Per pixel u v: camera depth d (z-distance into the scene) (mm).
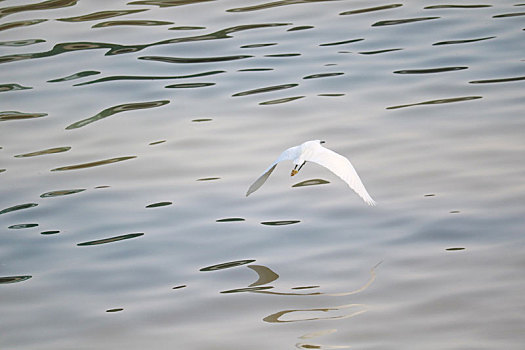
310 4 26656
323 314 13484
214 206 16984
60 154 19438
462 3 26000
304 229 15977
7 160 19297
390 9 25875
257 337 13023
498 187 16672
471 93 20641
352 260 14898
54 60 23875
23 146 19906
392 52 23031
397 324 13086
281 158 10188
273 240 15719
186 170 18375
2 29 25953
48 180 18359
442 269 14406
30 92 22312
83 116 21094
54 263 15531
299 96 21156
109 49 24312
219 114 20703
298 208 16719
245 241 15750
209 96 21578
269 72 22469
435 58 22469
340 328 13109
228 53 23641
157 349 12922
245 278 14617
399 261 14758
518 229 15312
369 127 19484
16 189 18078
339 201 16875
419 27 24359
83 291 14664
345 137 19094
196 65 23188
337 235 15711
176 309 13930
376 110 20250
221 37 24625
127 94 21969
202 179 17969
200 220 16531
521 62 21844
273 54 23438
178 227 16359
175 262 15281
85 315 13992
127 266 15266
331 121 19859
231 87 21938
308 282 14375
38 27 26000
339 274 14531
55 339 13445
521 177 16938
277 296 14055
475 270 14297
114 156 19203
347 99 20859
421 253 14930
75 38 25109
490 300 13453
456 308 13352
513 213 15781
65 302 14398
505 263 14406
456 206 16188
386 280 14258
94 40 24891
